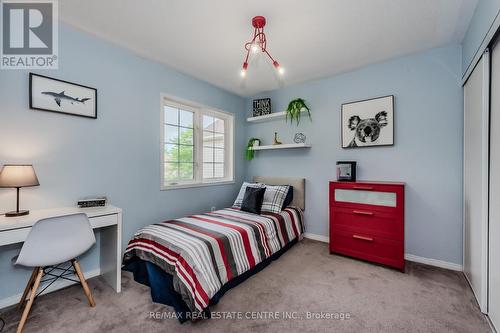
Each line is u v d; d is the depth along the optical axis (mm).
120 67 2486
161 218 2900
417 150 2582
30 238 1514
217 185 3688
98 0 1764
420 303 1807
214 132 3775
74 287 2072
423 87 2541
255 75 3195
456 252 2377
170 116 3123
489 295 1629
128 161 2566
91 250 2281
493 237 1585
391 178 2744
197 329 1526
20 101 1878
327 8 1830
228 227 2309
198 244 1831
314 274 2299
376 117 2816
